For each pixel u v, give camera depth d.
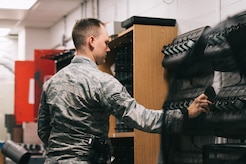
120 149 3.04
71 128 2.00
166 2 3.17
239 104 1.32
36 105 5.08
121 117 1.89
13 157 2.89
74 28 2.19
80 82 1.99
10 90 6.59
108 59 3.53
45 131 2.26
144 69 2.81
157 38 2.87
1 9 5.72
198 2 2.72
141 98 2.78
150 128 1.78
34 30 6.89
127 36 3.05
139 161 2.70
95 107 1.99
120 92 1.91
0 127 6.43
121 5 4.19
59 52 4.96
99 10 4.87
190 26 2.81
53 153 2.07
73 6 5.57
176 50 2.51
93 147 1.99
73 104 2.00
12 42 7.52
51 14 6.02
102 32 2.20
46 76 5.07
